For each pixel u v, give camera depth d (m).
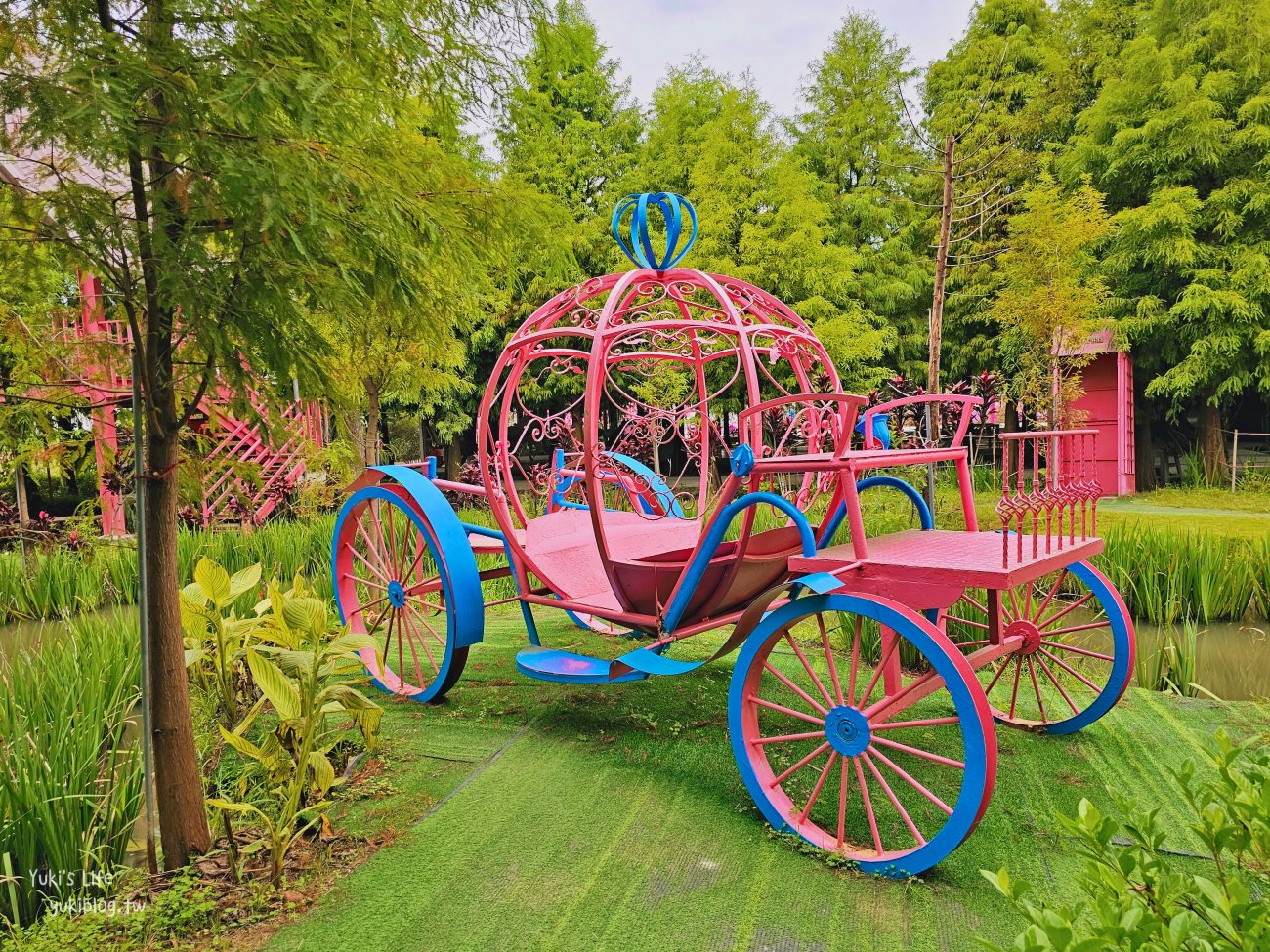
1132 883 1.25
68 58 1.66
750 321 3.91
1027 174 12.05
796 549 3.17
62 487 9.23
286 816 2.20
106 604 5.77
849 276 10.61
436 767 2.88
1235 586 4.95
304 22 1.86
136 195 1.87
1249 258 10.09
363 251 2.00
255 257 1.83
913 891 2.07
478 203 2.73
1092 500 2.89
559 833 2.40
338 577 4.06
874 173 14.28
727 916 1.98
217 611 2.88
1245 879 1.88
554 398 13.36
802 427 3.76
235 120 1.75
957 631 4.01
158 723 2.22
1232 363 10.37
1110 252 11.12
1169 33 11.42
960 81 13.91
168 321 2.08
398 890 2.11
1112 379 11.77
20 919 2.08
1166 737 3.09
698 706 3.48
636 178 11.98
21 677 2.90
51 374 2.41
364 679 2.70
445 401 12.71
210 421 2.49
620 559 3.41
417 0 2.15
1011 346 12.34
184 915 1.95
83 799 2.26
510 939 1.90
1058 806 2.54
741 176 10.19
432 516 3.44
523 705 3.53
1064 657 4.25
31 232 1.82
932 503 5.74
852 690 2.28
